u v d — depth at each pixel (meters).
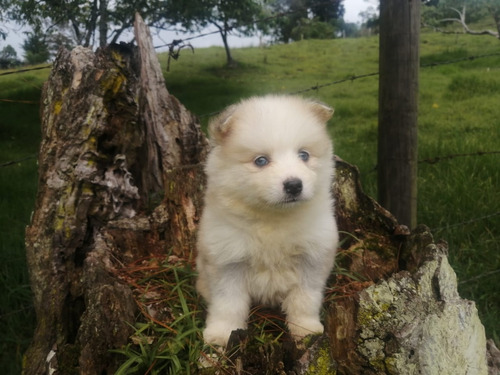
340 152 1.25
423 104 1.76
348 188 0.59
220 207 0.44
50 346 0.50
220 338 0.43
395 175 0.65
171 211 0.60
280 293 0.47
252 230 0.44
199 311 0.46
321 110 0.48
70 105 0.55
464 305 0.41
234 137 0.44
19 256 0.82
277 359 0.37
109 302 0.41
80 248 0.53
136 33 0.66
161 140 0.67
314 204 0.44
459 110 1.65
